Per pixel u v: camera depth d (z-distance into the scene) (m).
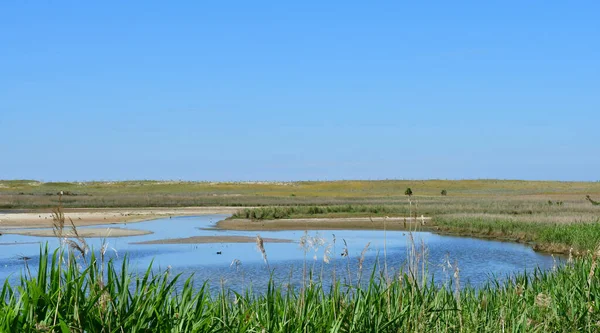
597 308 8.33
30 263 27.48
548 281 11.14
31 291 5.27
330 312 6.97
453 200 103.88
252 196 133.12
